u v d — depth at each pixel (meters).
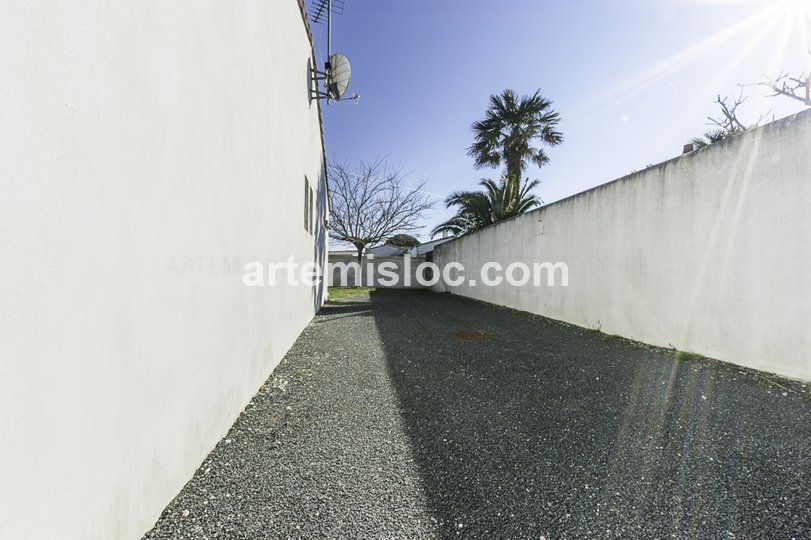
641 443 1.99
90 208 0.95
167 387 1.38
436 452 1.87
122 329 1.10
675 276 4.00
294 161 3.85
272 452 1.84
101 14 0.98
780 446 1.96
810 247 2.87
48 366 0.83
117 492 1.09
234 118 2.05
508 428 2.17
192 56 1.53
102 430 1.02
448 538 1.28
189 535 1.26
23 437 0.78
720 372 3.24
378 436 2.04
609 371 3.32
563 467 1.75
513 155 13.95
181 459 1.50
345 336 4.82
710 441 2.02
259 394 2.63
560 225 6.13
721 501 1.50
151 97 1.23
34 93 0.79
